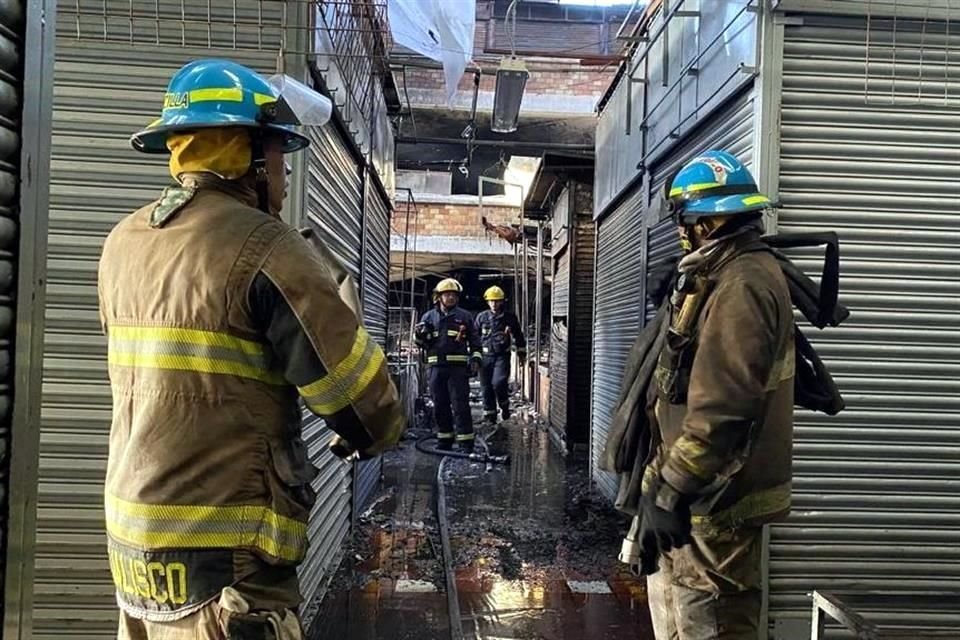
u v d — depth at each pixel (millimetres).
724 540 1910
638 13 7711
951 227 2992
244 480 1396
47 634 2799
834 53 2971
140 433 1390
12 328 1254
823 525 2953
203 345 1381
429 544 4609
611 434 2205
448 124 10117
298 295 1397
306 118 2250
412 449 7973
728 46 3289
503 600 3686
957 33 2986
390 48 5812
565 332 8023
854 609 2160
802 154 2973
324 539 3795
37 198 1313
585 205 7852
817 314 2184
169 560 1357
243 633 1360
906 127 2992
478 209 12930
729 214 1991
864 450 2967
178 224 1448
